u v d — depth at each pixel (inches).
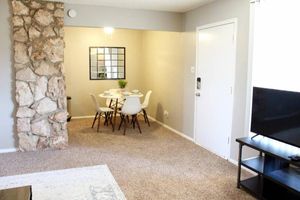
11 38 152.8
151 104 258.4
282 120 103.9
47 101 161.3
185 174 131.6
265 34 122.0
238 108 140.6
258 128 115.0
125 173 131.9
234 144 145.0
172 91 214.7
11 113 159.2
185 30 190.4
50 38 157.6
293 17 109.3
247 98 133.1
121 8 175.6
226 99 149.9
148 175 130.0
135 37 273.3
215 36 156.8
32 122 159.8
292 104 99.7
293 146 102.9
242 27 135.1
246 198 109.2
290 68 111.7
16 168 135.6
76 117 262.5
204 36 167.8
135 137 195.3
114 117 221.6
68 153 158.6
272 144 109.5
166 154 159.8
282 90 104.9
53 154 156.5
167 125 226.4
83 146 172.1
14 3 148.5
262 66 124.6
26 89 156.2
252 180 118.4
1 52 152.4
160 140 188.4
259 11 124.3
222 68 152.0
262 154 123.0
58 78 161.8
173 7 174.2
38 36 155.1
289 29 111.1
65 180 123.3
